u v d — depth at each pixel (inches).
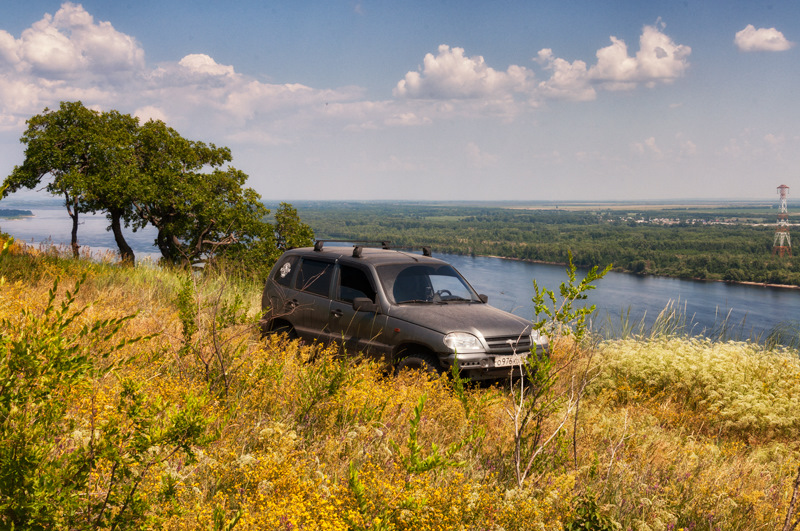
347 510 100.0
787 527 121.0
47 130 1370.6
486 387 248.1
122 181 1348.4
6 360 70.1
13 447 65.3
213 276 440.8
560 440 149.8
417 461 108.3
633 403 246.4
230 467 113.0
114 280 428.8
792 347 291.4
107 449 73.1
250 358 188.5
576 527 118.0
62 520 67.6
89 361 76.2
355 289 288.7
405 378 232.1
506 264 7623.0
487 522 108.9
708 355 267.1
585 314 132.8
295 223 1555.1
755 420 226.8
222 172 1557.6
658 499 140.4
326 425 152.7
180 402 136.0
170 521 83.7
